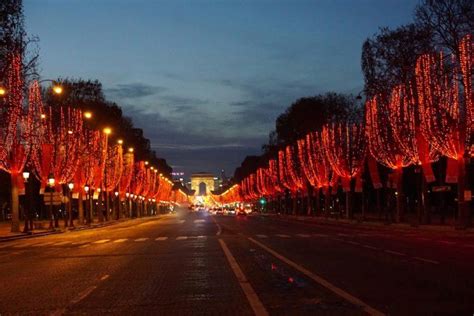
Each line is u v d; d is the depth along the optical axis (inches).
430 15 1849.2
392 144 2263.8
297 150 4082.2
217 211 7057.1
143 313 532.4
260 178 6053.2
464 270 790.5
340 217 3472.0
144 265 959.0
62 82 3056.1
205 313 523.5
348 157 2950.3
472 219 2554.1
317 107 3818.9
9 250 1518.2
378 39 2116.1
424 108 1807.3
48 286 736.3
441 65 1793.8
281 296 603.2
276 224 2810.0
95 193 3353.8
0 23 1843.0
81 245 1577.3
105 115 3366.1
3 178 3489.2
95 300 610.9
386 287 643.5
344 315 494.0
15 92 1966.0
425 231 1945.1
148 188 5738.2
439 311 502.3
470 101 1716.3
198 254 1146.0
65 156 2667.3
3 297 655.8
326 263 913.5
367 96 2288.4
